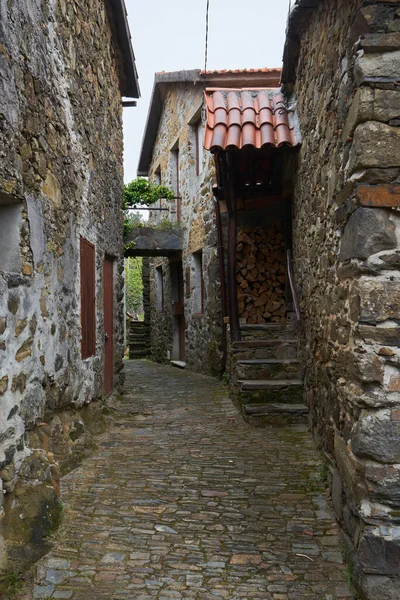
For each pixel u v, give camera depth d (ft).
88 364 16.03
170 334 39.55
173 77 28.91
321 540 9.84
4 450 8.73
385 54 8.41
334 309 11.19
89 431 16.06
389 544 7.91
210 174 28.55
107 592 8.11
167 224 35.58
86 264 15.88
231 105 19.61
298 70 16.58
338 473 10.38
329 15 11.59
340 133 10.29
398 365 8.15
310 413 16.61
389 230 8.40
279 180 22.58
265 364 19.56
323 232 12.67
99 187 18.28
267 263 25.77
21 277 9.70
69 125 13.71
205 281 30.12
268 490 12.11
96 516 10.70
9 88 8.98
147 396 23.86
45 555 9.11
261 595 8.14
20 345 9.65
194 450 15.11
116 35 21.42
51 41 12.09
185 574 8.66
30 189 10.19
